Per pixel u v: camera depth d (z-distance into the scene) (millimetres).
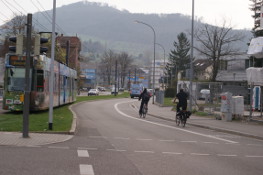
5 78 23062
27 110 12414
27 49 12500
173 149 11703
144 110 26953
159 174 8000
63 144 11711
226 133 18172
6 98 22922
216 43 53062
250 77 23422
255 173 8500
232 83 67250
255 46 22781
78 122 20406
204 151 11562
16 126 15133
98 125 19156
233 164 9539
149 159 9766
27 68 12469
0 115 20625
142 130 17469
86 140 12961
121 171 8141
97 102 50688
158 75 114062
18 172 7578
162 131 17359
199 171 8469
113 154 10320
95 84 140375
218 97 28141
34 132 14094
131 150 11164
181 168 8734
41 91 23469
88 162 8977
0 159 8844
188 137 15273
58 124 16906
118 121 22469
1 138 12016
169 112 33344
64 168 8156
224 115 24047
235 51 54375
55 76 27859
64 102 33000
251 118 23562
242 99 24281
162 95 45219
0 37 58906
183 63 101938
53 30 15398
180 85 54000
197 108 33656
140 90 77062
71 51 90875
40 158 9180
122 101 58625
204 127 20531
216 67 53469
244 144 13844
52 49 15398
